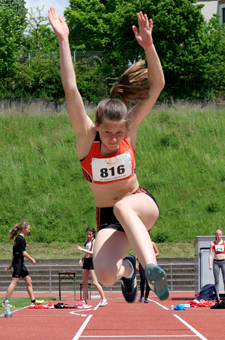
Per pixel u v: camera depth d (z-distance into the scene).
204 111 40.47
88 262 13.85
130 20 45.12
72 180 32.25
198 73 44.91
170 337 6.24
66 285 23.20
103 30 53.44
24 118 40.06
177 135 36.38
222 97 45.19
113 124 3.66
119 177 3.94
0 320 9.36
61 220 28.53
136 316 10.14
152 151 34.62
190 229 27.14
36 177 32.25
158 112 39.94
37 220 28.41
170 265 22.69
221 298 16.22
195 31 45.12
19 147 36.09
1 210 28.98
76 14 53.16
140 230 3.42
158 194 30.33
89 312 11.44
